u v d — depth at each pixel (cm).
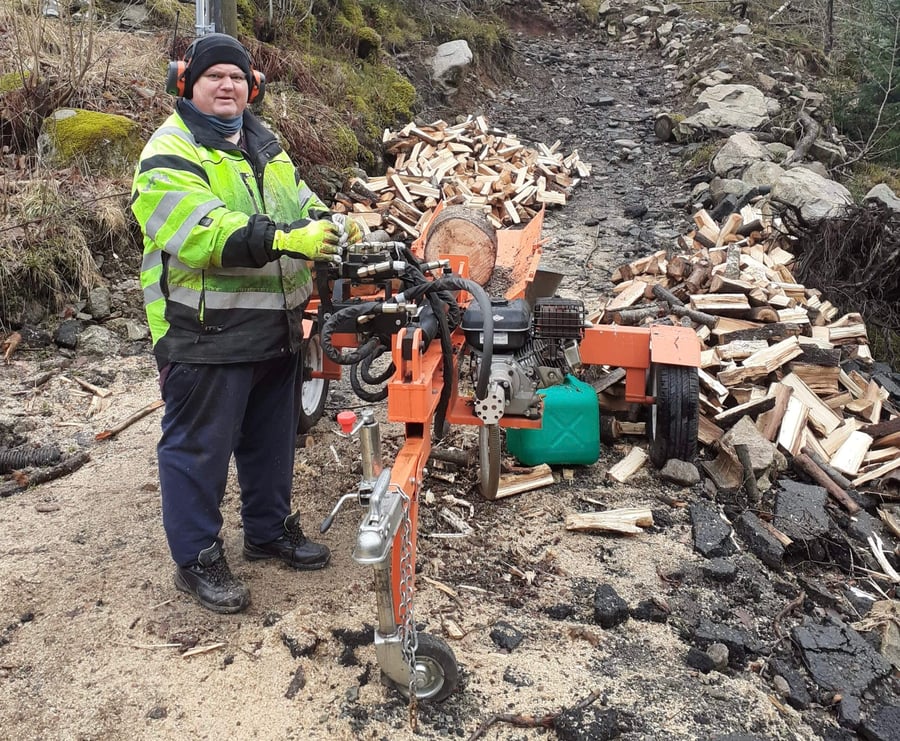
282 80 951
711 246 795
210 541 321
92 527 380
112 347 575
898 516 454
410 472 259
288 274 304
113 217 630
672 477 438
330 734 267
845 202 845
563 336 388
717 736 271
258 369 320
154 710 276
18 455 433
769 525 405
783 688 304
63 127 672
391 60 1234
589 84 1477
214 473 312
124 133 688
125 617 319
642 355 443
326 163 903
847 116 1257
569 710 277
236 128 298
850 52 1483
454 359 352
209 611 322
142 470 435
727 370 524
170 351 293
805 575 390
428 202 912
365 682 289
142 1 923
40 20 744
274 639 306
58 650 302
